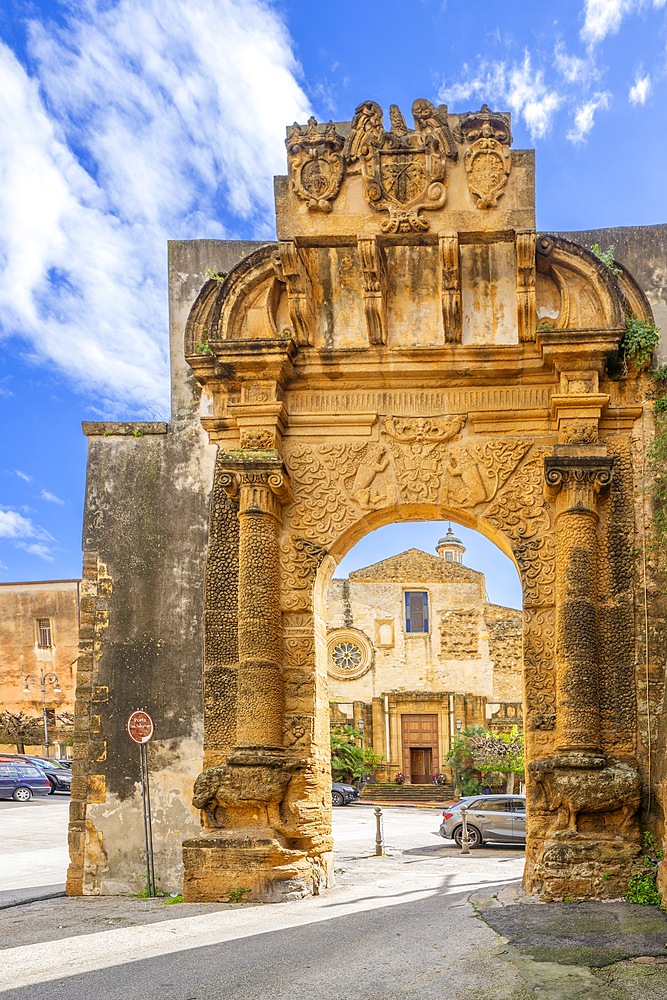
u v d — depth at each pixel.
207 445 13.87
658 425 13.00
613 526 12.85
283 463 12.96
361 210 12.98
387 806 44.41
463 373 13.30
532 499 13.09
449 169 12.94
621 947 8.86
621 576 12.70
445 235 12.73
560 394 12.89
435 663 52.97
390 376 13.40
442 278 13.06
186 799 12.88
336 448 13.45
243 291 13.54
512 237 12.84
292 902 11.71
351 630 53.25
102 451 14.04
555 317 13.38
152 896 12.48
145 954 8.98
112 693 13.34
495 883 14.02
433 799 47.97
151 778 13.01
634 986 7.62
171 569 13.60
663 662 12.44
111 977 8.14
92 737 13.23
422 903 11.57
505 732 50.88
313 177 13.01
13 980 8.15
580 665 12.12
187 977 8.05
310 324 13.44
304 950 8.92
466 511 13.16
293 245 12.93
